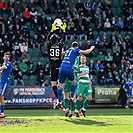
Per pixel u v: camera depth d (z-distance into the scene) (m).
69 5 75.81
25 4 71.56
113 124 31.75
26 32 68.00
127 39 71.19
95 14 74.12
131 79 66.19
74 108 37.94
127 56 69.06
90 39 71.12
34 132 26.83
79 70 37.97
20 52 65.88
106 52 69.31
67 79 35.53
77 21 71.81
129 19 75.19
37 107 59.75
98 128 29.17
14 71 62.41
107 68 66.00
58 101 35.94
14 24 68.25
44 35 69.38
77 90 37.72
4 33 67.06
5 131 27.38
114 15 77.38
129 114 47.44
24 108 59.47
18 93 59.53
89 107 61.22
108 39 71.88
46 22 70.44
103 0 77.81
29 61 64.50
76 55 35.22
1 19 68.44
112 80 65.31
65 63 34.94
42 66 66.44
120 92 61.53
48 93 60.25
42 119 35.59
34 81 63.56
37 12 71.44
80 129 28.55
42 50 68.25
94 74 65.62
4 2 71.94
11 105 59.16
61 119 35.34
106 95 62.19
